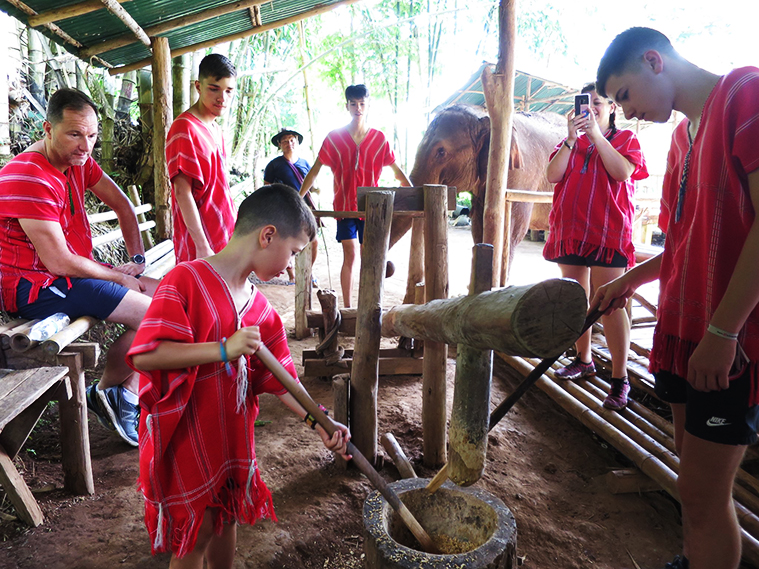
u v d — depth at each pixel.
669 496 2.85
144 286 3.01
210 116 3.35
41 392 2.21
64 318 2.65
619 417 3.20
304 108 14.78
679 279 1.85
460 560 1.62
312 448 3.10
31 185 2.53
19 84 6.24
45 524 2.40
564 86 10.66
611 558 2.41
